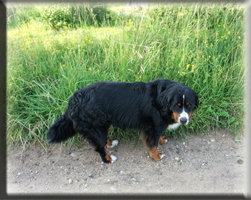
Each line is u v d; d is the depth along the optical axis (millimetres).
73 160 3061
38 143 3365
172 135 3455
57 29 5727
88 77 3850
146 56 3914
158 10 5070
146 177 2721
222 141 3326
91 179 2719
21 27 5043
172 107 2582
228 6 4898
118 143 3371
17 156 3137
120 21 4801
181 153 3137
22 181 2707
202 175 2725
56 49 4652
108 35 4652
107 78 3805
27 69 4047
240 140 3309
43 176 2789
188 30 4566
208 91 3678
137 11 4820
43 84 3615
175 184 2594
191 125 3439
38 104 3477
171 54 4207
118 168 2895
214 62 3986
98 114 2705
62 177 2764
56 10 5867
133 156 3109
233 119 3449
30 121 3502
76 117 2715
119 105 2746
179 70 3844
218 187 2525
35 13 6074
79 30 4891
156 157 2982
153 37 4414
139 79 3688
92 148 3270
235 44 4398
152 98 2734
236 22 4770
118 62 3949
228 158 3000
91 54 4527
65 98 3529
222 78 3902
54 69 4035
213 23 5062
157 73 3875
